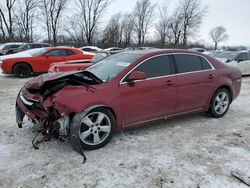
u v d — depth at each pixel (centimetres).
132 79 377
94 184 280
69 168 311
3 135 409
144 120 407
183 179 291
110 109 364
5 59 1048
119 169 310
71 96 328
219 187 277
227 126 469
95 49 2242
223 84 501
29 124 456
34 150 356
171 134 423
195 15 4812
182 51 457
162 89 413
